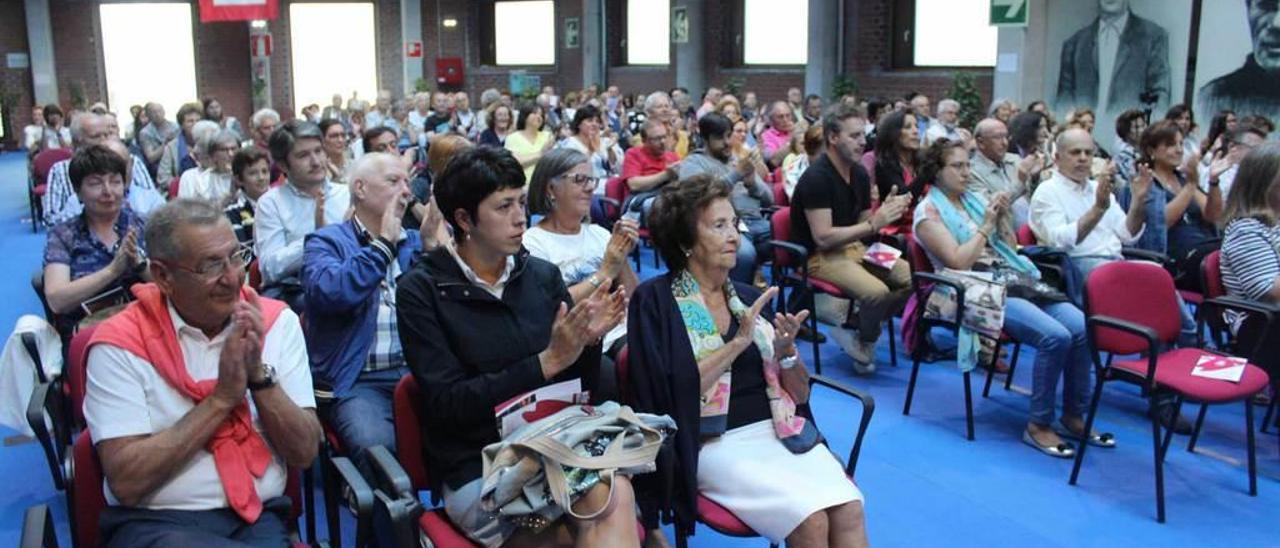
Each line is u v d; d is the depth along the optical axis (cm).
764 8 1384
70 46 1753
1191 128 706
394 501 200
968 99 1082
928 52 1189
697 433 240
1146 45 905
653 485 239
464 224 232
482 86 1784
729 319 260
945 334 536
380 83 1794
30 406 272
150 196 514
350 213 311
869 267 465
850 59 1260
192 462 200
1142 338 359
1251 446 338
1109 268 355
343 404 279
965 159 404
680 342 244
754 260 532
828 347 517
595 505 202
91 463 200
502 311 234
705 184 256
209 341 205
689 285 257
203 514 200
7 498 334
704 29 1455
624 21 1595
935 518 326
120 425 194
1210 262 388
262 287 345
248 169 430
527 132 744
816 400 438
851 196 466
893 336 486
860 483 353
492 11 1761
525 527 205
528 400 220
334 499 236
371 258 279
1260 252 360
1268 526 319
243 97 1795
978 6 1134
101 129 527
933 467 365
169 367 199
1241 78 849
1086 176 440
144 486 193
